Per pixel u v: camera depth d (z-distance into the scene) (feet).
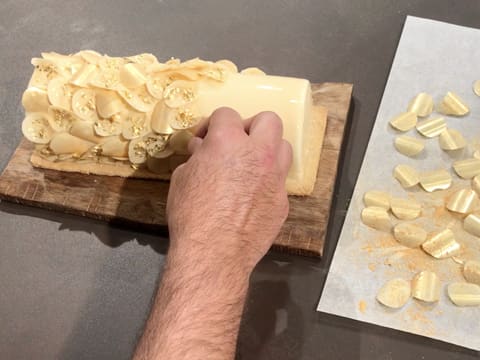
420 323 2.32
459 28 3.13
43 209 2.79
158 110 2.51
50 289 2.56
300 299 2.43
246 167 1.90
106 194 2.73
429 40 3.10
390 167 2.71
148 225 2.63
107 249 2.65
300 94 2.43
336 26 3.25
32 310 2.52
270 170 1.92
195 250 1.78
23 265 2.64
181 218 1.86
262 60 3.18
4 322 2.50
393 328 2.32
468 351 2.27
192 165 1.95
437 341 2.30
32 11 3.48
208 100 2.47
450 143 2.73
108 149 2.66
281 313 2.40
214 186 1.86
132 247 2.65
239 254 1.81
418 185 2.66
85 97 2.56
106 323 2.46
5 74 3.24
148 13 3.42
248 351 2.32
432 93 2.93
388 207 2.59
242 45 3.25
